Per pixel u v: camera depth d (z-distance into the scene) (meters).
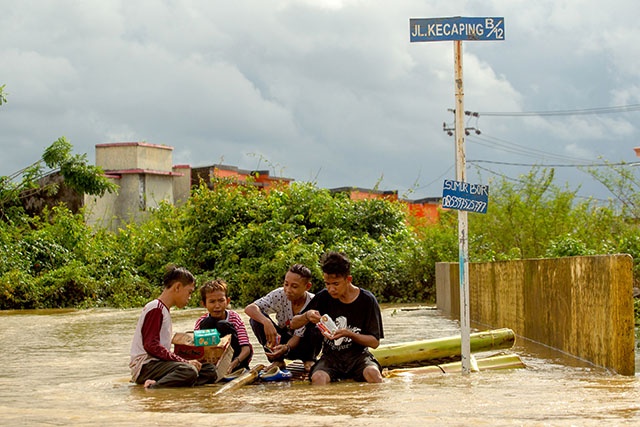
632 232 21.38
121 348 11.84
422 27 7.80
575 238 23.50
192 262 27.50
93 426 4.64
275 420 4.69
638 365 9.12
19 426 4.71
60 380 8.28
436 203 49.56
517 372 8.29
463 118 7.74
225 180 29.27
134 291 25.25
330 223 27.83
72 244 27.31
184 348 7.66
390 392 6.38
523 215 25.89
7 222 29.16
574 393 6.16
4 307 23.41
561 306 10.45
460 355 8.71
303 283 8.39
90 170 30.28
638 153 25.00
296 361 9.01
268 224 26.52
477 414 5.03
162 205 29.83
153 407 5.94
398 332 13.68
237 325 8.27
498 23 7.81
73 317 19.22
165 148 41.03
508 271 13.65
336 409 5.41
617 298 8.21
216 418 4.80
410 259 25.75
